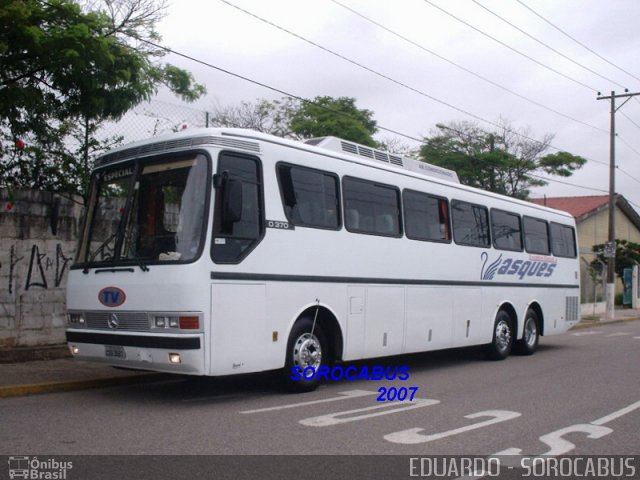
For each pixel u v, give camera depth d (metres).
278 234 8.62
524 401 8.88
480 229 13.18
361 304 9.95
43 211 11.67
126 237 8.31
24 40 9.51
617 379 11.02
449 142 35.25
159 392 9.24
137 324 7.94
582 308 29.73
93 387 9.54
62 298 11.94
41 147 12.05
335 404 8.43
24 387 8.84
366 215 10.23
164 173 8.27
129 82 11.03
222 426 7.03
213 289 7.72
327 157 9.67
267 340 8.38
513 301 14.15
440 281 11.80
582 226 35.62
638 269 36.22
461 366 12.77
